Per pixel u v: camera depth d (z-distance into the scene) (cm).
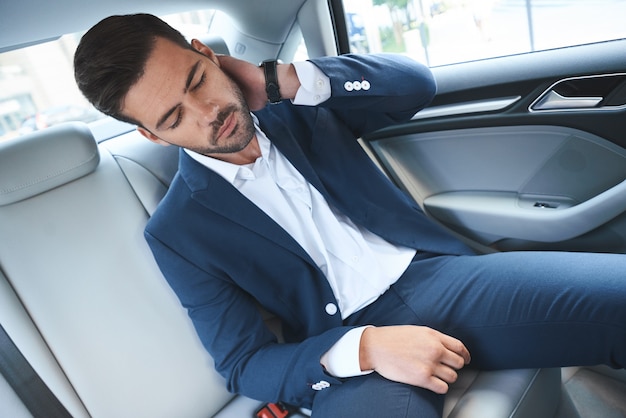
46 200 90
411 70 99
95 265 92
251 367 85
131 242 96
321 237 94
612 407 105
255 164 91
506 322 81
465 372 86
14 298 84
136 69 71
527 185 111
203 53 82
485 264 90
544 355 78
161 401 94
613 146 96
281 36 130
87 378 88
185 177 90
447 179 123
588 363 76
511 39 109
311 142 100
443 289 90
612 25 95
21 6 83
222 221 89
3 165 85
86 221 92
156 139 85
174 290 90
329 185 99
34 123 110
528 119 104
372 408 73
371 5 129
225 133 79
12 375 83
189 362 97
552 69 98
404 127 123
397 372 74
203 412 99
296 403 86
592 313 73
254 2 116
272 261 91
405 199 106
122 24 72
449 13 116
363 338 78
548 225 105
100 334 90
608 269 77
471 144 115
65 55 107
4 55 100
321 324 92
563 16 100
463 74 111
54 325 87
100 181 96
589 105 96
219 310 89
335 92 91
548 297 78
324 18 125
